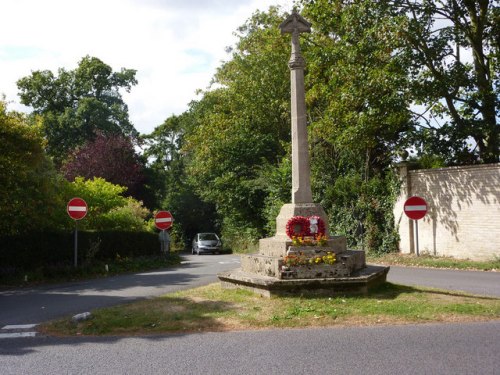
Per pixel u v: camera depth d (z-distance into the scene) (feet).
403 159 63.67
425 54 57.57
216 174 115.96
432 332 21.33
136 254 67.67
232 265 62.18
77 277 49.24
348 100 59.26
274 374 16.42
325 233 32.24
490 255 50.57
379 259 58.95
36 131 51.78
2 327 24.90
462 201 53.72
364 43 55.77
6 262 48.98
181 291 33.81
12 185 49.47
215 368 17.24
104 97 160.25
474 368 16.51
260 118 108.58
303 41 77.66
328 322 23.53
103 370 17.35
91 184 71.36
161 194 158.71
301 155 33.40
